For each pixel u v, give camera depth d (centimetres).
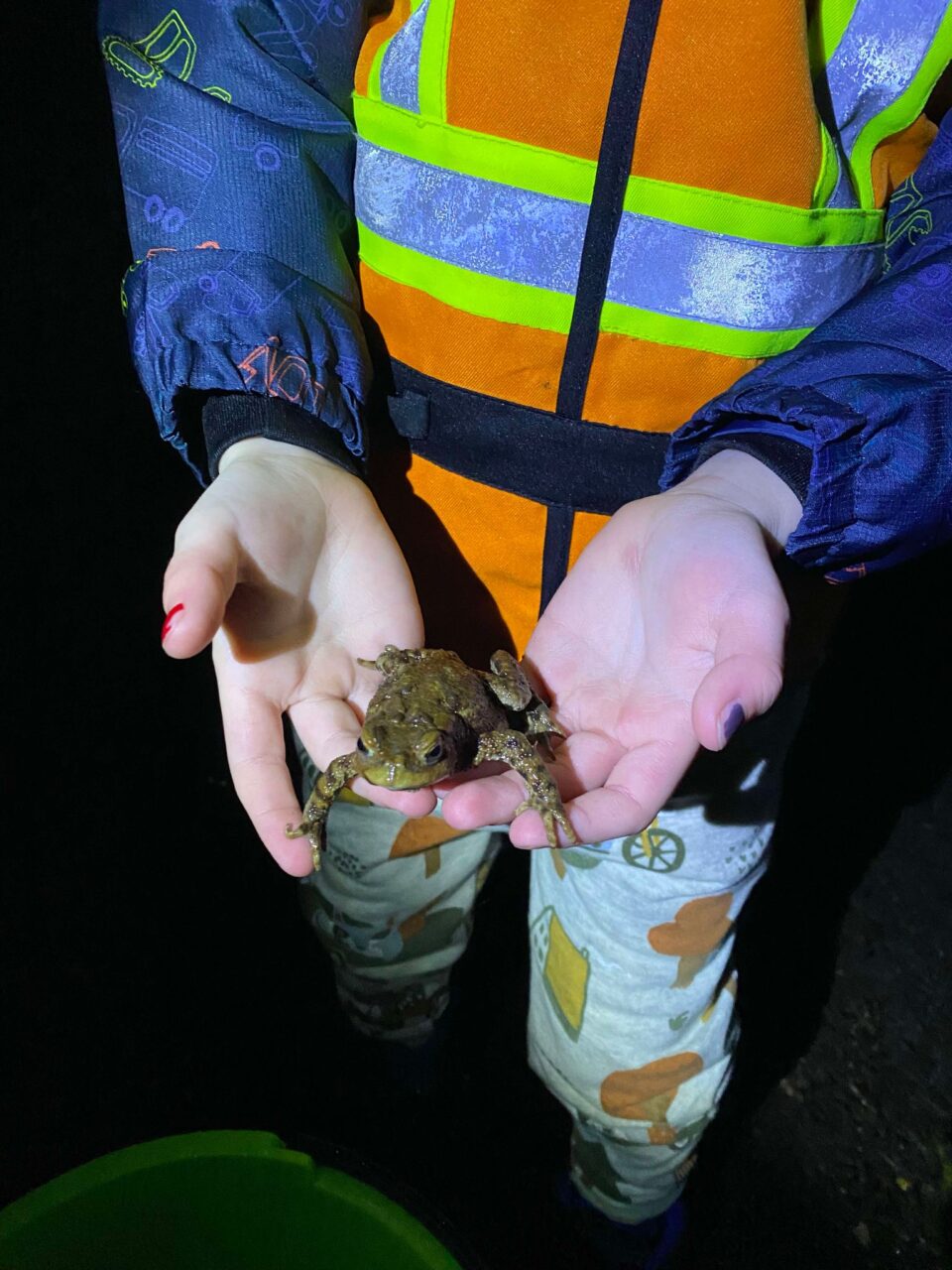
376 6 39
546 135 33
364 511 34
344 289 37
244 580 30
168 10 36
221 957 59
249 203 36
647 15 31
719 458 33
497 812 29
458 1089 57
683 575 28
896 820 73
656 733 30
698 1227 52
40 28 118
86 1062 54
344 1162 41
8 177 104
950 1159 55
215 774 68
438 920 50
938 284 33
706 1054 45
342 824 46
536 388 37
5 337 92
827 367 32
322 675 34
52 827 63
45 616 75
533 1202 52
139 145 36
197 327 35
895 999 62
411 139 35
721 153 32
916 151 39
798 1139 55
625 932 43
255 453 33
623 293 34
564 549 40
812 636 39
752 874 43
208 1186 39
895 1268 50
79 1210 37
